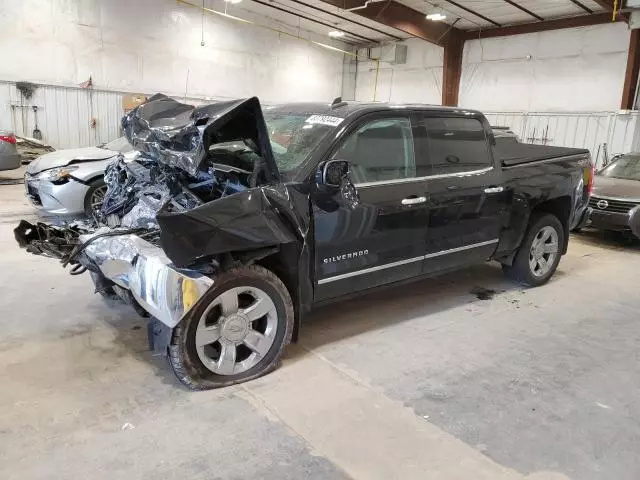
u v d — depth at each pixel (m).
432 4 14.03
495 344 3.92
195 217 2.73
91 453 2.46
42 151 12.54
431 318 4.40
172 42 14.87
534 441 2.71
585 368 3.57
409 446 2.62
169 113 3.73
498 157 4.67
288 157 3.44
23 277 4.96
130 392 3.03
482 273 5.82
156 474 2.33
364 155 3.60
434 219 4.01
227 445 2.57
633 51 12.29
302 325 4.15
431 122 4.07
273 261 3.31
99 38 13.62
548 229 5.27
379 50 18.95
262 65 17.06
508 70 15.41
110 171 4.42
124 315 4.14
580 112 13.76
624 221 7.19
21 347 3.54
